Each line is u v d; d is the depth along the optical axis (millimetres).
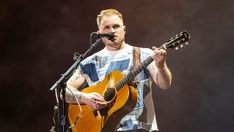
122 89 8914
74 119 9594
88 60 9477
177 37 8352
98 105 9094
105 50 9367
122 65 9125
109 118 9039
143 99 8859
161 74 8555
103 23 9172
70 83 9555
